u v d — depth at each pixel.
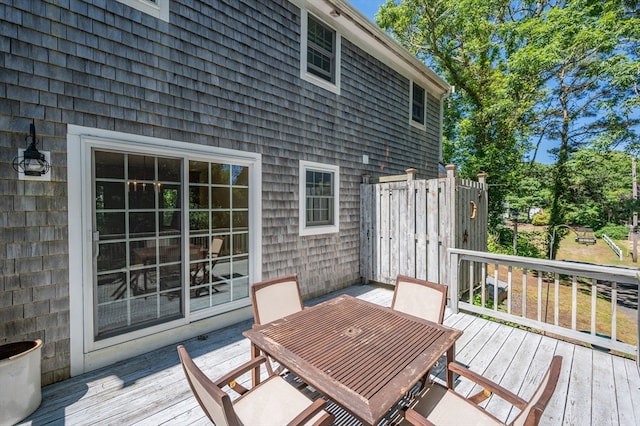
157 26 3.00
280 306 2.68
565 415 2.07
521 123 10.20
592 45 7.93
